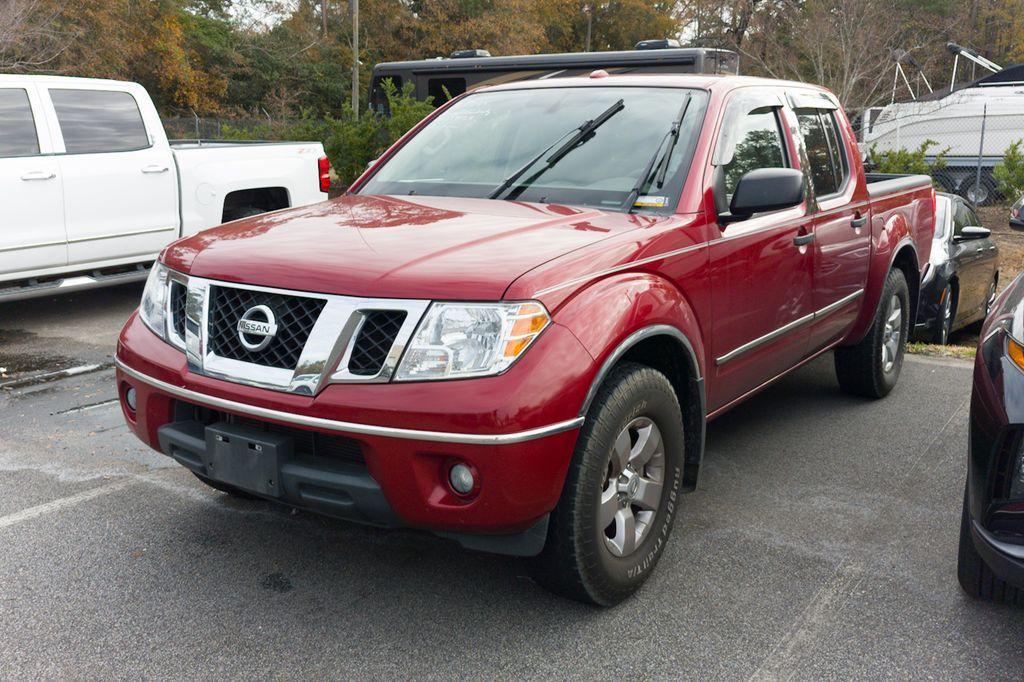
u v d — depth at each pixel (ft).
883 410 17.65
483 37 166.61
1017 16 142.20
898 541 11.90
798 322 13.96
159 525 12.00
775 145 13.87
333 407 8.64
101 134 24.43
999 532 8.91
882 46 75.00
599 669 8.98
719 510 12.80
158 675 8.76
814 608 10.18
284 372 9.04
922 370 20.85
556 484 8.79
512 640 9.44
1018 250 50.55
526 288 8.71
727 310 11.78
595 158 12.28
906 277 19.04
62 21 116.06
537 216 10.94
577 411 8.79
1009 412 8.80
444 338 8.54
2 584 10.40
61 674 8.74
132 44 130.62
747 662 9.13
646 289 9.94
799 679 8.87
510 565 11.06
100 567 10.84
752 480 13.96
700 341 11.03
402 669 8.92
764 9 88.63
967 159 65.36
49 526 11.91
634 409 9.63
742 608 10.16
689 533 12.03
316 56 163.53
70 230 23.62
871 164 35.32
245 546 11.44
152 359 10.08
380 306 8.71
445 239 9.84
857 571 11.05
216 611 9.91
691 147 11.93
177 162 25.95
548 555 9.37
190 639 9.37
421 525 8.82
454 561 11.14
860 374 17.69
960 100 65.57
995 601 10.26
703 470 14.37
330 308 8.86
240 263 9.61
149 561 11.01
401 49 169.48
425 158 13.70
